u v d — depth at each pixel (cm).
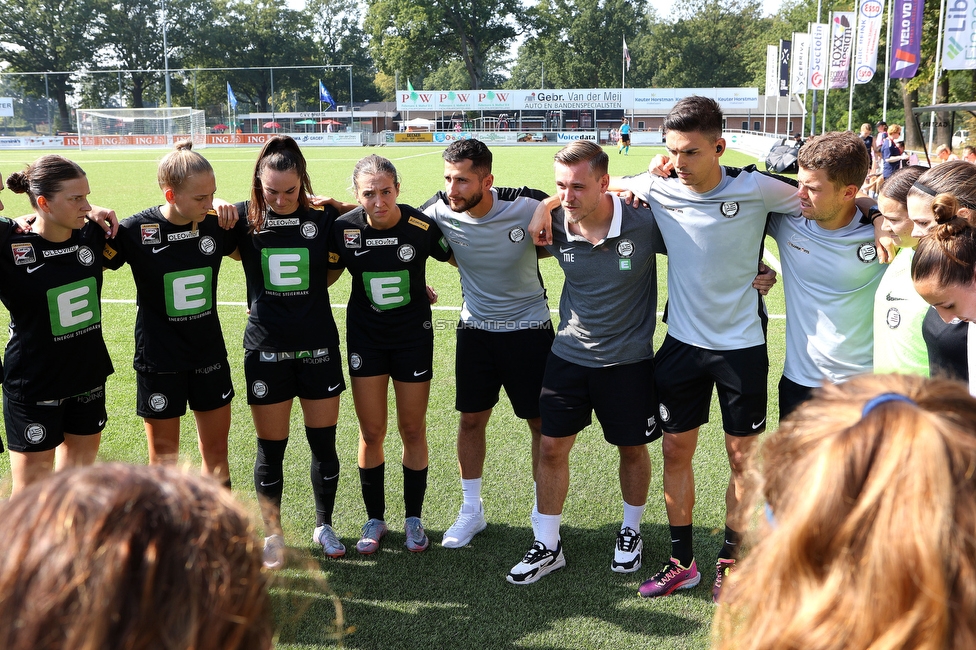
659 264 1137
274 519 157
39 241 332
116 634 78
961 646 81
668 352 342
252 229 364
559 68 7538
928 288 228
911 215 270
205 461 392
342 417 563
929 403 95
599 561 371
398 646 304
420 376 377
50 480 88
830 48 2894
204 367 371
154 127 4869
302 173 357
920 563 81
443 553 379
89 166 3052
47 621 77
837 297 316
